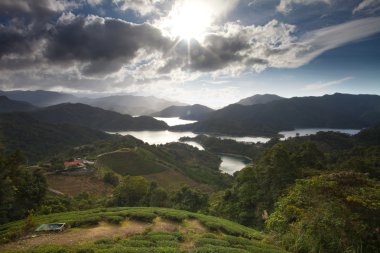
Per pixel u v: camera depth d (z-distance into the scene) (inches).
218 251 682.2
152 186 2251.5
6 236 910.4
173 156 6894.7
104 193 3289.9
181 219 1205.7
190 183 4517.7
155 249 672.4
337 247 672.4
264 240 923.4
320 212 743.1
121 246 720.3
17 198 1828.2
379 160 2984.7
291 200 880.3
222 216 1839.3
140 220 1184.8
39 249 668.7
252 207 1779.0
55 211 1792.6
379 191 742.5
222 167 7229.3
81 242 868.0
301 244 751.1
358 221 678.5
